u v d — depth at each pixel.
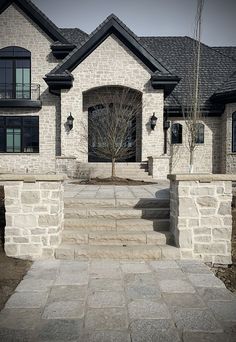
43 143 17.36
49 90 16.08
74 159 13.97
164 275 4.48
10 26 17.34
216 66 19.30
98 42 14.84
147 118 14.97
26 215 5.28
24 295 3.78
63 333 2.98
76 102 14.95
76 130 15.02
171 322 3.19
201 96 17.34
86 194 7.67
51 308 3.46
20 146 17.70
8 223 5.26
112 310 3.42
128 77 14.92
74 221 5.98
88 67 14.88
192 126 15.29
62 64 14.59
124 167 14.34
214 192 5.29
